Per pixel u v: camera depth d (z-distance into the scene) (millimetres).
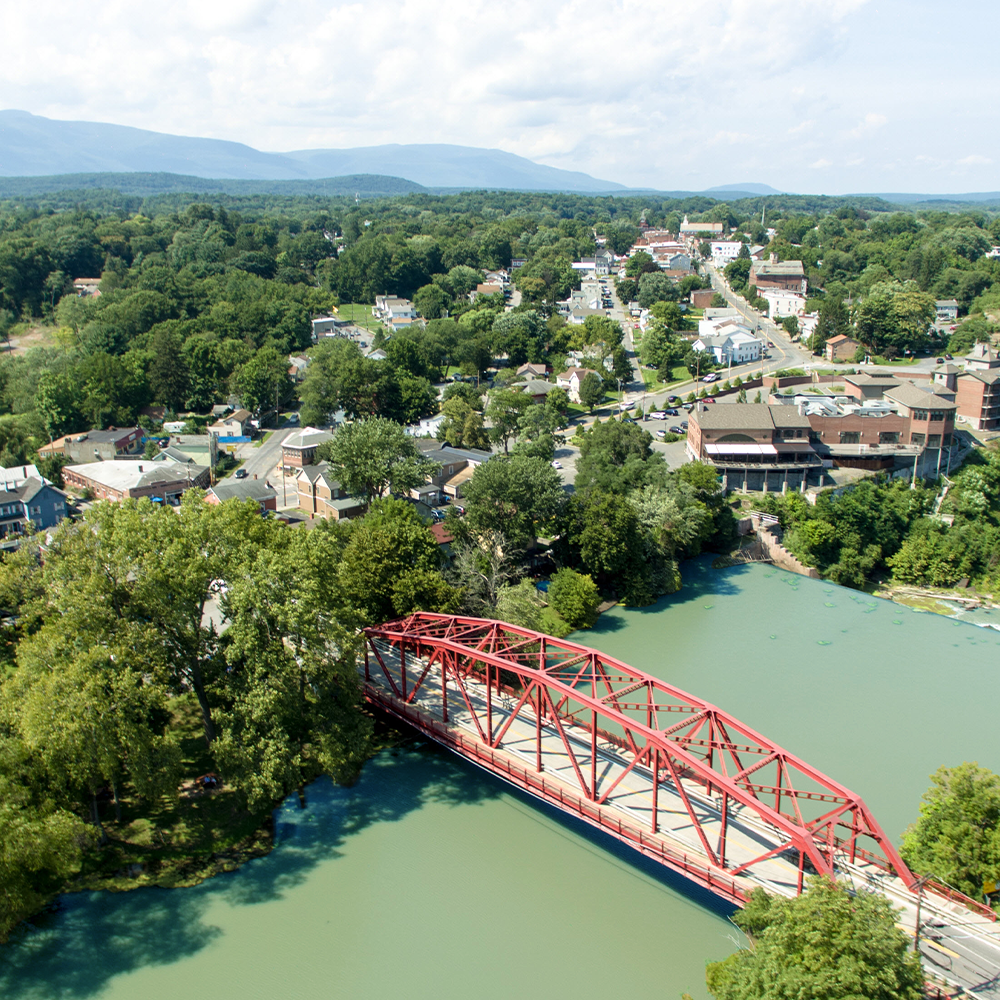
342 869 62406
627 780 65562
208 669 69938
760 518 130875
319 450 136125
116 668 62844
